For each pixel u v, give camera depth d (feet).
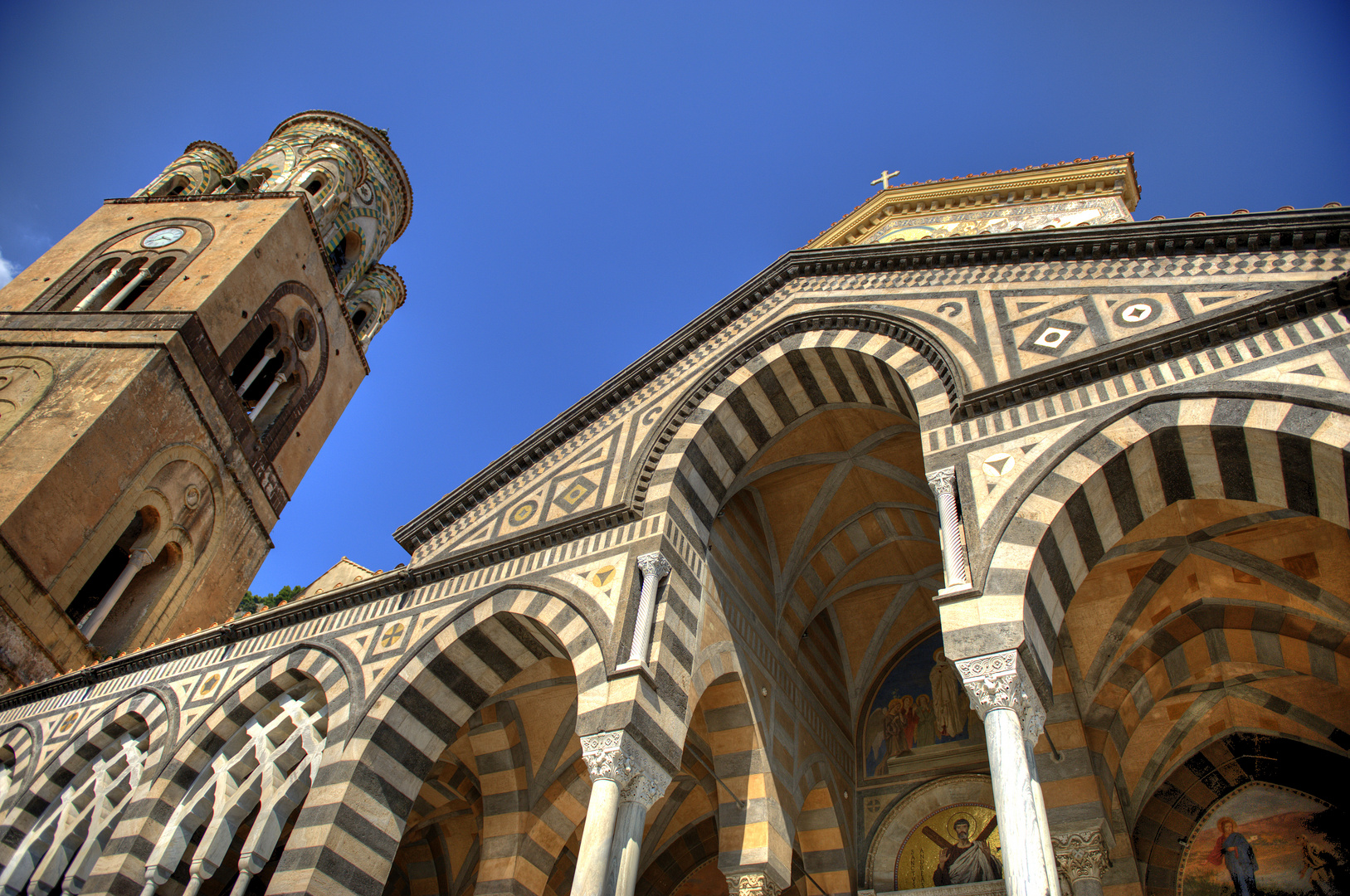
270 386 123.85
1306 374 33.24
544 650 50.67
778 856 47.06
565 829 54.60
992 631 32.96
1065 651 49.19
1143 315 40.40
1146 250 43.34
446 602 52.47
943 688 61.98
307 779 49.29
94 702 68.33
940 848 55.57
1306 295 35.17
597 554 48.73
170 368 102.01
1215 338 36.76
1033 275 46.52
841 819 56.08
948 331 45.96
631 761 39.50
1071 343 41.19
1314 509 33.04
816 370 51.75
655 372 57.82
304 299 127.54
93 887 51.21
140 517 103.04
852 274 54.90
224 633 62.80
